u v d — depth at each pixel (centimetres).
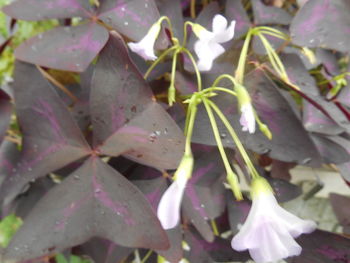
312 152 9
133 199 8
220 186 10
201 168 10
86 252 11
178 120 9
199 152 10
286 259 10
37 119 9
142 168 10
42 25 15
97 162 9
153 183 10
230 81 10
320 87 13
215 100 9
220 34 8
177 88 10
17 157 10
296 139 9
